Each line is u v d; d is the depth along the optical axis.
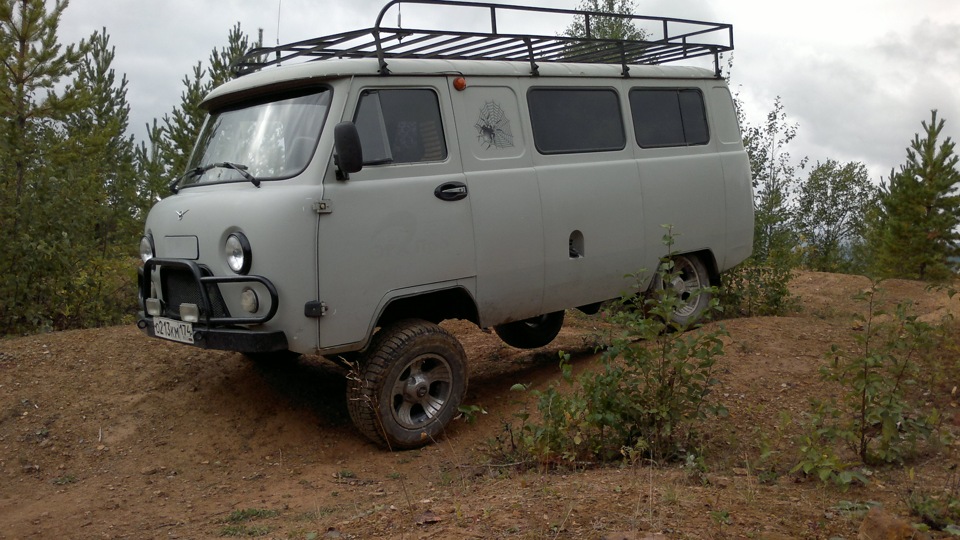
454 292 6.31
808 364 6.84
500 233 6.40
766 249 11.19
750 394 6.25
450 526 3.84
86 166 12.65
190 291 5.93
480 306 6.37
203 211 5.75
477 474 5.23
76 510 5.11
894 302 10.50
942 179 19.86
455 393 6.19
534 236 6.63
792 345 7.33
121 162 20.27
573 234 7.01
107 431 6.22
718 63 8.61
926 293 12.60
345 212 5.54
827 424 5.48
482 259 6.30
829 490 4.50
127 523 4.88
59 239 9.97
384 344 5.82
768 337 7.55
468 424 6.36
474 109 6.42
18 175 10.16
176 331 5.92
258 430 6.36
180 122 18.70
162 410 6.50
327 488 5.32
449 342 6.09
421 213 5.92
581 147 7.14
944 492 4.21
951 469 4.76
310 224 5.39
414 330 5.92
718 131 8.45
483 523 3.83
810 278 14.27
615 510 3.88
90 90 18.88
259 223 5.36
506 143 6.59
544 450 5.04
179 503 5.21
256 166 5.85
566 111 7.10
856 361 5.05
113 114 20.98
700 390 5.36
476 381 7.58
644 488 4.25
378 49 5.84
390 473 5.57
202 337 5.67
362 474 5.59
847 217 39.41
